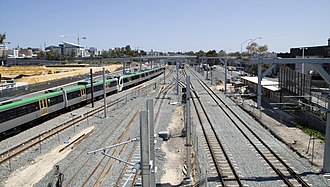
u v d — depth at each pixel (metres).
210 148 25.02
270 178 19.02
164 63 173.38
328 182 18.19
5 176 20.05
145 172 10.20
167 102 51.97
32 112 32.84
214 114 39.75
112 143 26.80
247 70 110.00
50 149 25.31
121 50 165.62
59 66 114.06
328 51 62.22
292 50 78.88
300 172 19.64
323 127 30.88
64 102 40.41
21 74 78.38
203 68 127.06
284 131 30.66
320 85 60.06
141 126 10.05
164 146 26.39
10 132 30.08
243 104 47.59
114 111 42.56
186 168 21.06
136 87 76.12
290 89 44.78
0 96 40.47
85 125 33.72
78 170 20.56
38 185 18.47
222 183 18.34
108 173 20.05
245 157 22.75
